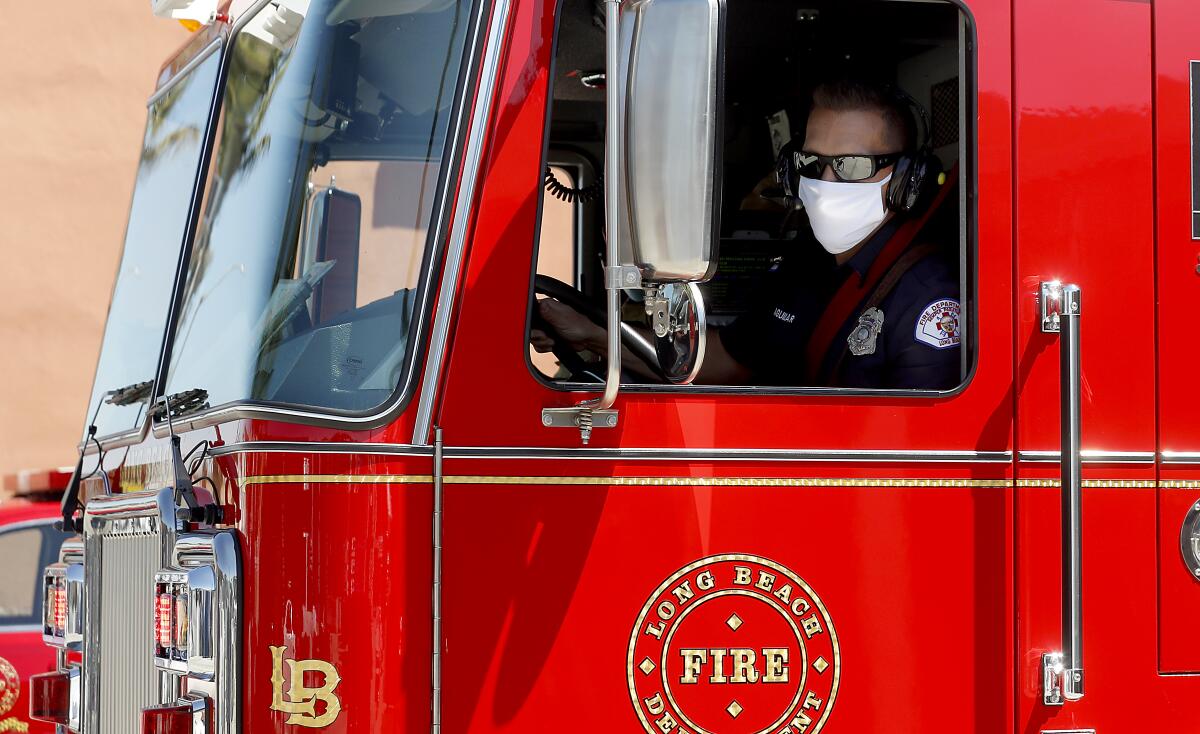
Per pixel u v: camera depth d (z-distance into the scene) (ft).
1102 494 9.54
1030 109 9.65
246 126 10.31
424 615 8.46
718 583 8.91
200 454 9.34
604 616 8.73
